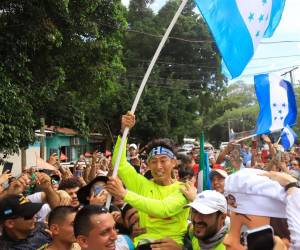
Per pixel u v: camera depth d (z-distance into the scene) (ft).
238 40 16.26
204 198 10.28
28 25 42.63
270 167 26.00
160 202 12.03
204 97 125.59
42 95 47.70
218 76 120.57
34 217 13.53
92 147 123.65
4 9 43.04
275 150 29.81
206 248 10.41
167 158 13.14
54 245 12.09
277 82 27.73
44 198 17.52
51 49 49.21
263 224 8.66
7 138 40.55
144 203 11.94
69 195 17.87
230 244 8.98
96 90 58.54
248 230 8.55
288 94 27.81
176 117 117.70
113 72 60.80
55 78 48.98
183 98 119.55
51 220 12.07
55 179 29.45
